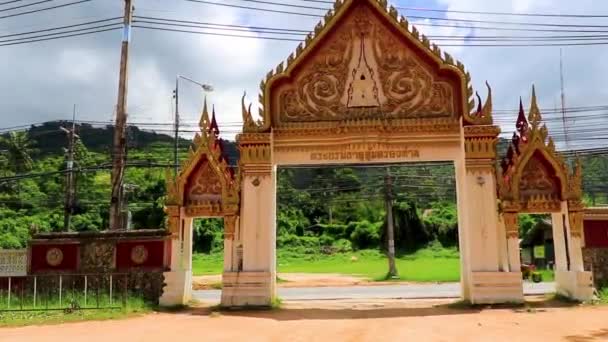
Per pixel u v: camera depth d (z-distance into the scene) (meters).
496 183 18.81
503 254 18.44
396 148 19.38
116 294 19.59
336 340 11.56
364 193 84.31
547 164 18.95
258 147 19.47
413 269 52.38
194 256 67.44
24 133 73.56
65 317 15.73
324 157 19.53
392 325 13.81
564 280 18.95
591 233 19.98
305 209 86.19
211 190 19.72
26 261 21.00
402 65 19.78
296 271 54.38
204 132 19.95
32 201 63.16
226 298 18.52
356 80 19.78
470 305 18.06
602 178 53.78
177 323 14.71
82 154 77.38
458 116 19.27
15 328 13.84
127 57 25.86
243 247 18.91
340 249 72.75
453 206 81.75
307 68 20.11
